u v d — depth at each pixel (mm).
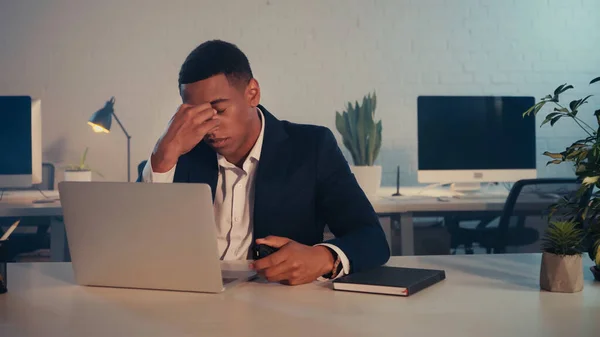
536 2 4828
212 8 4652
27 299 1177
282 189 1633
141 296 1190
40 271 1436
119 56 4598
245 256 1661
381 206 3027
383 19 4766
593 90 4879
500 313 1045
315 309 1076
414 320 1007
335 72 4758
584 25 4871
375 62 4773
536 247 3199
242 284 1276
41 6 4527
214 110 1490
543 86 4859
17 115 3113
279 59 4723
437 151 3277
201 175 1675
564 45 4863
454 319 1011
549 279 1188
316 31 4730
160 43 4617
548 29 4848
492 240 3211
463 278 1311
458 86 4824
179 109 1504
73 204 1233
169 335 942
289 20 4715
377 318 1019
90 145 4602
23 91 4543
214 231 1158
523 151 3312
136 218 1193
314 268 1252
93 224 1230
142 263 1221
